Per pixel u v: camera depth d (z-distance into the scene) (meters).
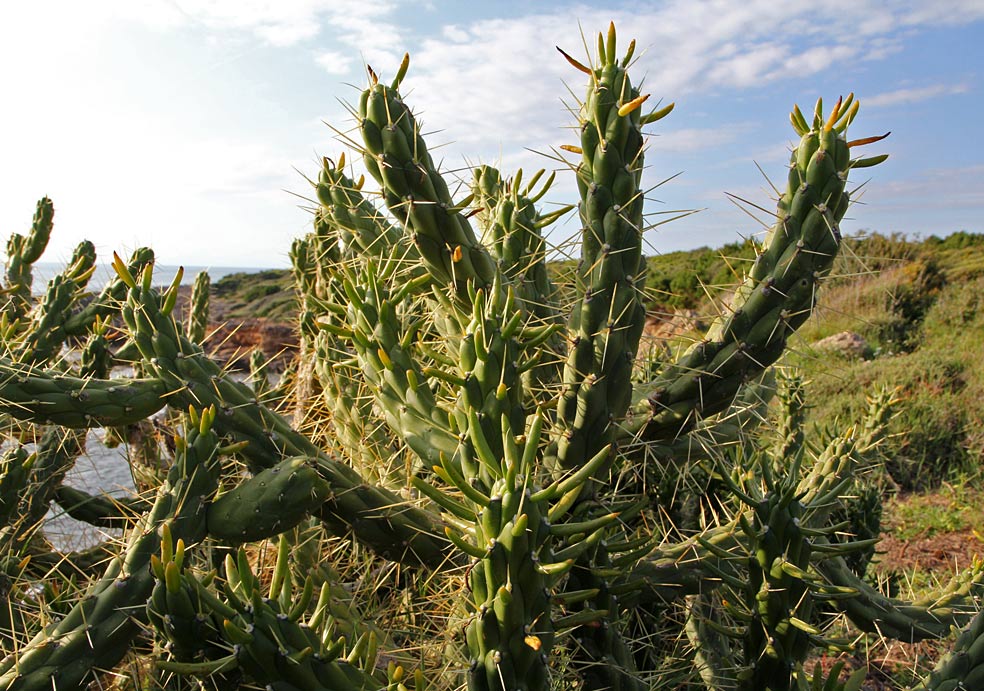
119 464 3.59
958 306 13.12
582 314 1.82
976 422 7.52
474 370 1.46
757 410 2.62
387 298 1.75
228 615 1.29
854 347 10.88
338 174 2.23
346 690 1.30
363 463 2.19
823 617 2.60
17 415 1.63
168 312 1.77
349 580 2.37
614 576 1.79
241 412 1.76
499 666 1.22
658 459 2.17
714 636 2.37
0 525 1.94
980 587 2.14
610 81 1.78
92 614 1.43
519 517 1.20
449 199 1.80
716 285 1.98
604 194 1.78
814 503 1.70
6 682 1.35
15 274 3.54
